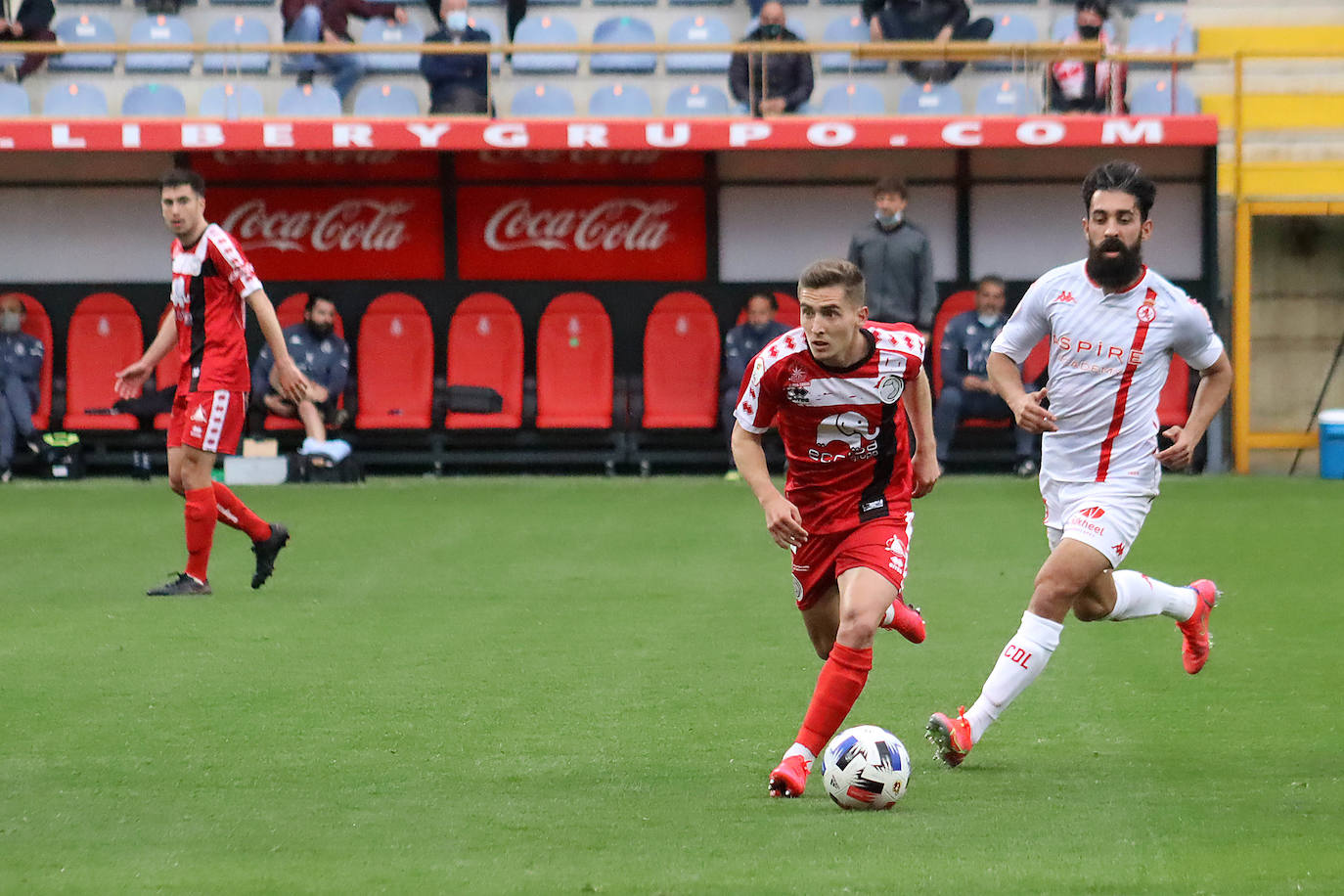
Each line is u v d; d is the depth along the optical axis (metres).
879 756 15.18
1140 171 17.36
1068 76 53.72
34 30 56.41
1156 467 17.94
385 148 49.81
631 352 54.19
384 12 57.06
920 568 32.50
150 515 42.16
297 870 13.33
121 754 17.75
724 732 18.84
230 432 28.53
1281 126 56.78
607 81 57.28
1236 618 26.69
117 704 20.38
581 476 52.97
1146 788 16.02
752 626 26.22
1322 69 57.47
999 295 49.94
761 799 15.73
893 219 46.09
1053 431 17.78
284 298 53.97
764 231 54.09
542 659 23.44
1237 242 52.44
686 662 23.20
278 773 16.89
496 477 52.78
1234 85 53.50
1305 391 54.78
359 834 14.46
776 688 21.41
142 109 56.56
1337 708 20.00
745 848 13.86
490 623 26.50
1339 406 54.69
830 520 16.73
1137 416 17.69
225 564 33.44
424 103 56.84
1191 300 17.67
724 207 54.00
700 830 14.51
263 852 13.89
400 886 12.82
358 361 53.62
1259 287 54.66
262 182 53.72
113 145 49.81
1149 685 21.55
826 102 55.62
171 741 18.36
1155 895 12.45
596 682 21.80
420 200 53.78
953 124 49.81
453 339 53.59
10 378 51.44
